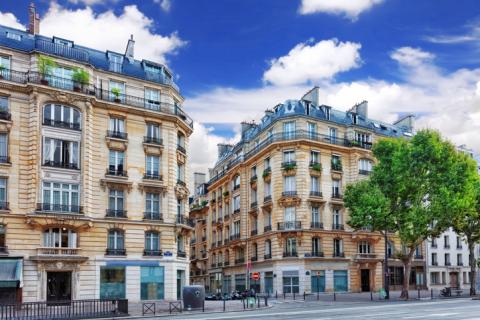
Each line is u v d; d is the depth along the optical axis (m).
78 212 39.44
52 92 39.59
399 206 47.94
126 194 42.66
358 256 60.28
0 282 36.22
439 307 30.48
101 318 26.89
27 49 40.56
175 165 46.09
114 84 44.16
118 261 41.22
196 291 34.00
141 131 44.28
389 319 22.44
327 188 59.72
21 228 37.56
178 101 49.38
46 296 37.69
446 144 48.16
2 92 38.19
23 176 38.25
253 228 65.75
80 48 44.16
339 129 62.56
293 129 60.09
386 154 49.12
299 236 56.94
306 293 55.12
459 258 75.06
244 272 67.06
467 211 47.56
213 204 82.19
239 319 23.34
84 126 40.84
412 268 67.94
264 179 62.59
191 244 91.81
